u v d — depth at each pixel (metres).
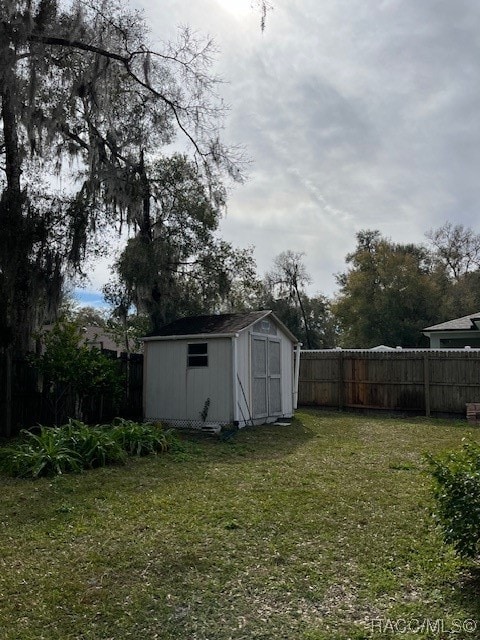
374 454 8.04
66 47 11.12
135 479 6.43
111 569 3.72
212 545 4.17
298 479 6.39
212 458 7.83
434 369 13.45
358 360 14.54
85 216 11.98
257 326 11.86
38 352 10.89
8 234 9.95
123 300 14.83
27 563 3.85
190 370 11.20
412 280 33.78
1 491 5.86
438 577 3.51
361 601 3.21
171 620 3.00
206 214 15.06
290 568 3.72
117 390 10.77
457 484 3.39
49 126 11.16
